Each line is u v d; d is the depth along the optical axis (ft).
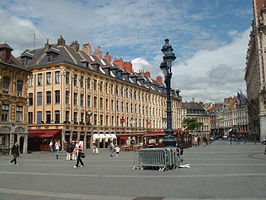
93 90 163.53
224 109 447.83
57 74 144.05
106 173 46.24
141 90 219.61
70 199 27.25
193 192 29.17
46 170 52.70
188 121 308.19
